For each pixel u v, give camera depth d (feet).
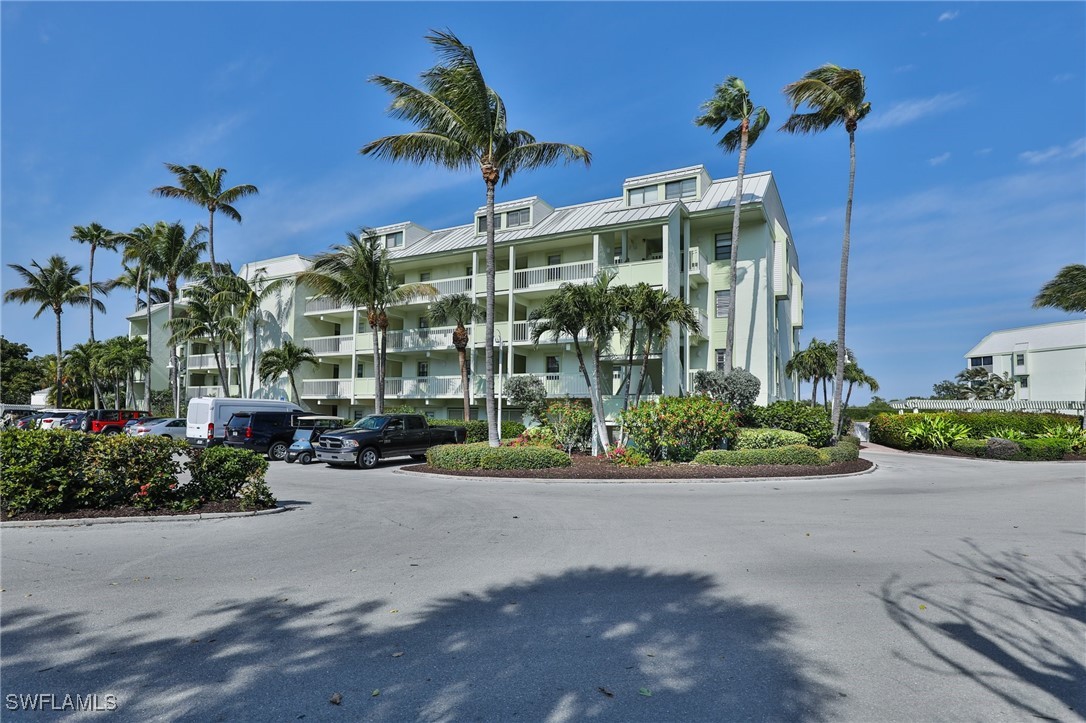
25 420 98.89
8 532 27.20
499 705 11.27
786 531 28.40
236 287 110.83
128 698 11.48
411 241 115.96
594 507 35.78
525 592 18.49
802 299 131.44
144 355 136.36
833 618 16.20
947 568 21.57
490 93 59.36
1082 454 78.23
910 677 12.62
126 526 29.01
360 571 20.92
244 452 34.73
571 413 67.87
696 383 78.13
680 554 23.66
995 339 223.30
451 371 104.53
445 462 54.65
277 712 10.96
